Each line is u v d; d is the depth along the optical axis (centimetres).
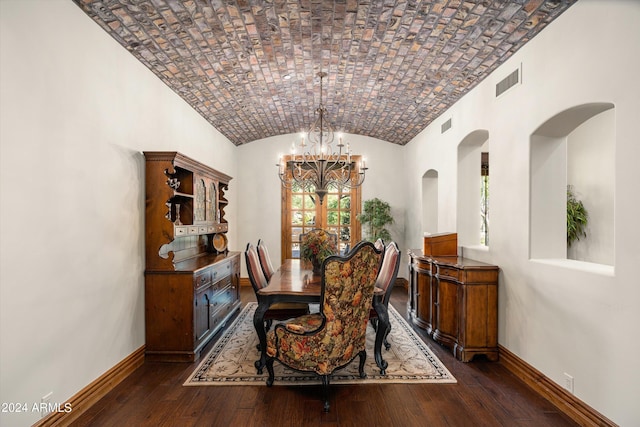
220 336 393
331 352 243
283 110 532
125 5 248
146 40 295
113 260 278
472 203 439
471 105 397
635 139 190
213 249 495
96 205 258
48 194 212
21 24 194
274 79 413
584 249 433
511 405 247
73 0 235
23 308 194
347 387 273
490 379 288
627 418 194
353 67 382
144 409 240
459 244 436
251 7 270
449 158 466
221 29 297
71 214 232
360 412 238
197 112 480
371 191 696
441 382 282
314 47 338
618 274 200
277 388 271
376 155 698
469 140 424
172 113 399
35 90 204
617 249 201
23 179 195
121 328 288
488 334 326
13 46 189
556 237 287
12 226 188
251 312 490
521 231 297
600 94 213
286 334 259
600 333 212
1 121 182
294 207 697
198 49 325
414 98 459
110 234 275
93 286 253
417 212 614
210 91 424
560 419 230
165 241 324
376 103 495
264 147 693
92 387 248
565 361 242
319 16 285
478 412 238
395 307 523
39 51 207
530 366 280
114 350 278
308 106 520
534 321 277
